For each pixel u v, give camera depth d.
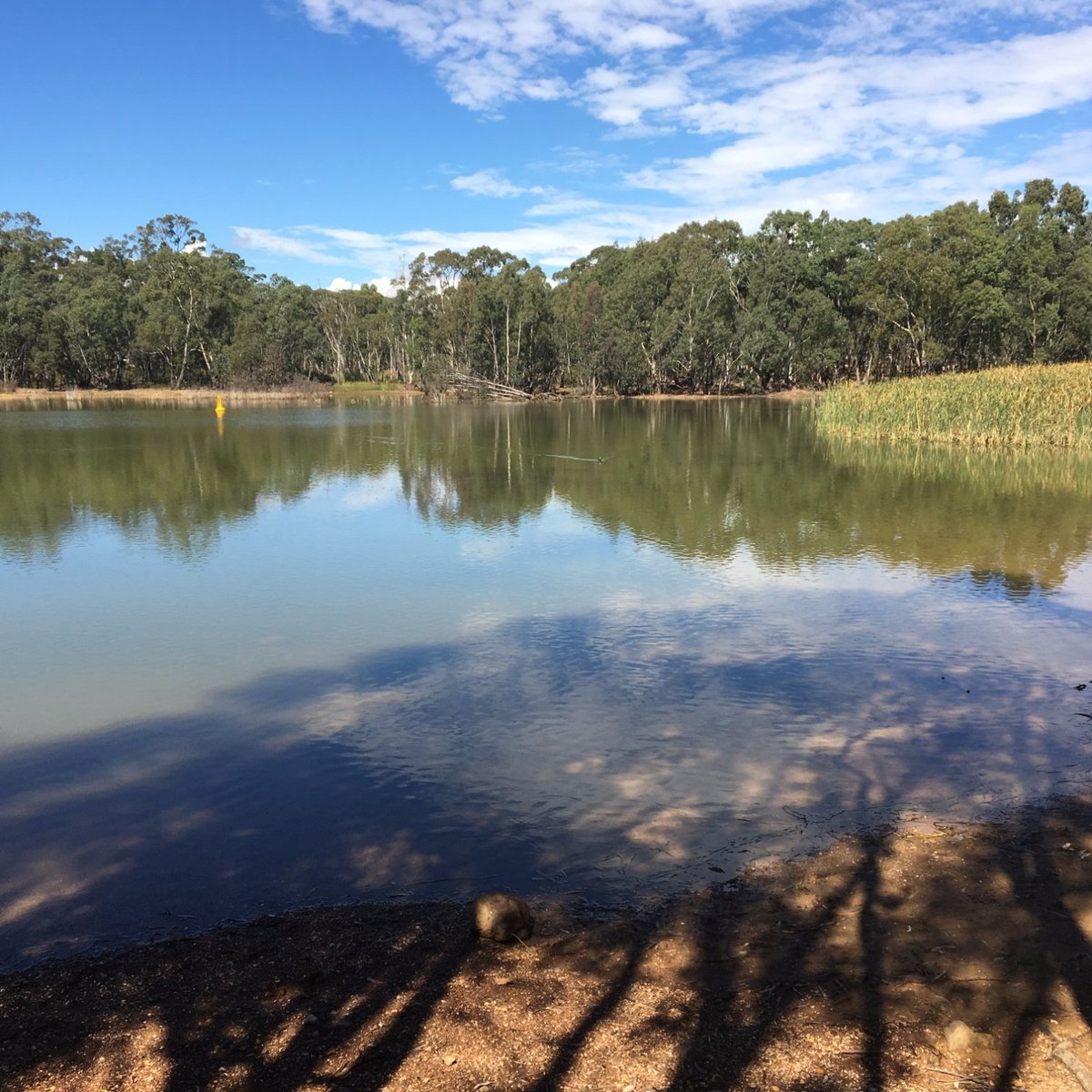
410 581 10.90
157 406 58.28
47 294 77.25
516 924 3.78
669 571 11.26
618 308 66.00
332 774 5.64
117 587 10.69
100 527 14.71
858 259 65.12
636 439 31.50
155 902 4.18
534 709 6.70
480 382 65.19
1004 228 65.00
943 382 32.41
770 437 31.92
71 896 4.24
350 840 4.77
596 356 64.88
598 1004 3.29
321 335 94.12
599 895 4.17
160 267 80.19
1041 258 60.53
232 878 4.39
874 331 62.19
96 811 5.18
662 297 67.50
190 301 78.88
